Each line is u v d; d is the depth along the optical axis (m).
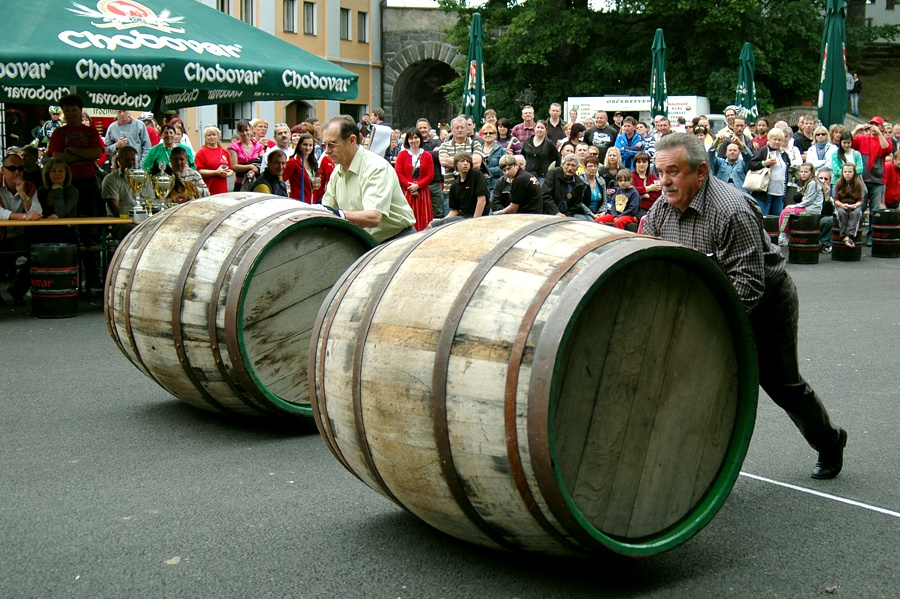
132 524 4.56
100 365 7.91
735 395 4.08
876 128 16.52
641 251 3.59
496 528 3.78
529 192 11.49
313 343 4.23
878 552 4.22
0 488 5.05
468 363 3.56
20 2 10.35
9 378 7.45
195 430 6.12
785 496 4.92
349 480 5.18
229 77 10.50
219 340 5.70
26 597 3.83
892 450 5.66
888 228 15.33
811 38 36.44
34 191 10.90
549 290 3.52
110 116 20.48
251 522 4.58
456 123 13.23
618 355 3.76
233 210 6.02
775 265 4.49
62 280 10.18
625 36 37.06
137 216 10.96
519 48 36.72
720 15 33.75
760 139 17.00
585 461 3.71
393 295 3.91
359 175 6.91
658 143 4.37
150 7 11.09
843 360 8.04
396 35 42.94
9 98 12.70
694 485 4.01
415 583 3.92
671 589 3.85
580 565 4.07
